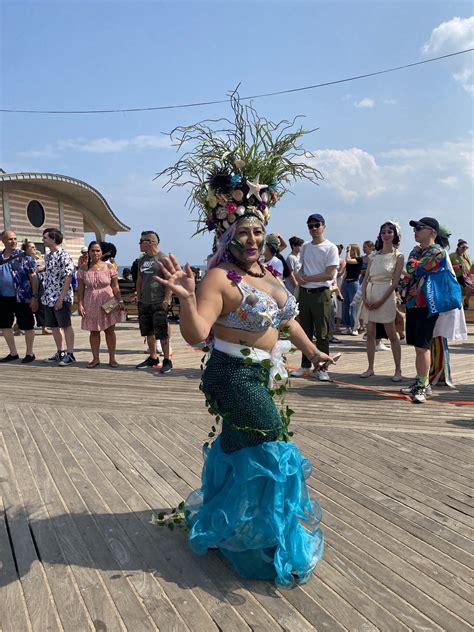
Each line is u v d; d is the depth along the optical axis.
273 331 2.56
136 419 4.89
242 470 2.41
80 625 2.13
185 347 9.52
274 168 2.65
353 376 6.84
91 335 7.41
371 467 3.76
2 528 2.90
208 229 2.71
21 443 4.25
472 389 6.14
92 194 17.70
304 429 4.60
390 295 6.42
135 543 2.74
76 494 3.32
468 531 2.86
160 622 2.14
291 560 2.37
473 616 2.18
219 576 2.46
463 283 12.19
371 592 2.34
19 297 7.76
